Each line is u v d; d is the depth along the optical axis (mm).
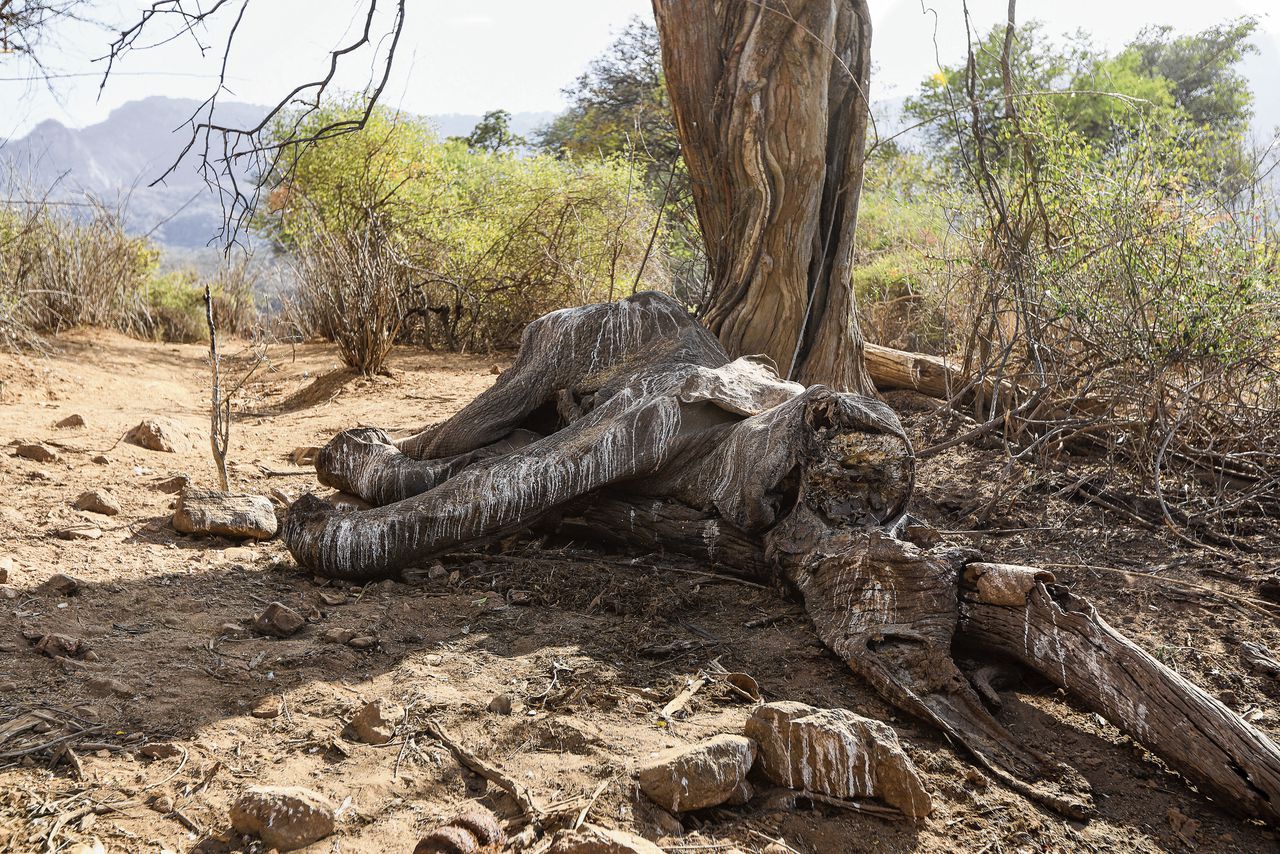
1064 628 3303
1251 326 6016
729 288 7332
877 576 3693
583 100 25203
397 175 15781
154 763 2873
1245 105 21594
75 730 3014
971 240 7789
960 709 3275
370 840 2582
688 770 2756
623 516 4852
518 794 2768
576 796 2781
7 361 9805
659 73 23781
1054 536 5250
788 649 3820
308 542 4426
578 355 5754
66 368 10266
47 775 2779
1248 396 6605
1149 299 6152
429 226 14695
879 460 4137
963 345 8195
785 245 7145
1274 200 6516
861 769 2875
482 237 14414
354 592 4348
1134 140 7531
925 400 7895
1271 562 4832
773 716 2973
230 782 2797
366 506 5676
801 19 6930
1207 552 4992
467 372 11305
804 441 4195
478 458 5531
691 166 7508
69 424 7422
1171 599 4438
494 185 15742
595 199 14086
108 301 14156
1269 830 2902
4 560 4246
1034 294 6535
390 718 3168
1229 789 2869
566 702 3340
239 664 3545
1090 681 3205
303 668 3553
